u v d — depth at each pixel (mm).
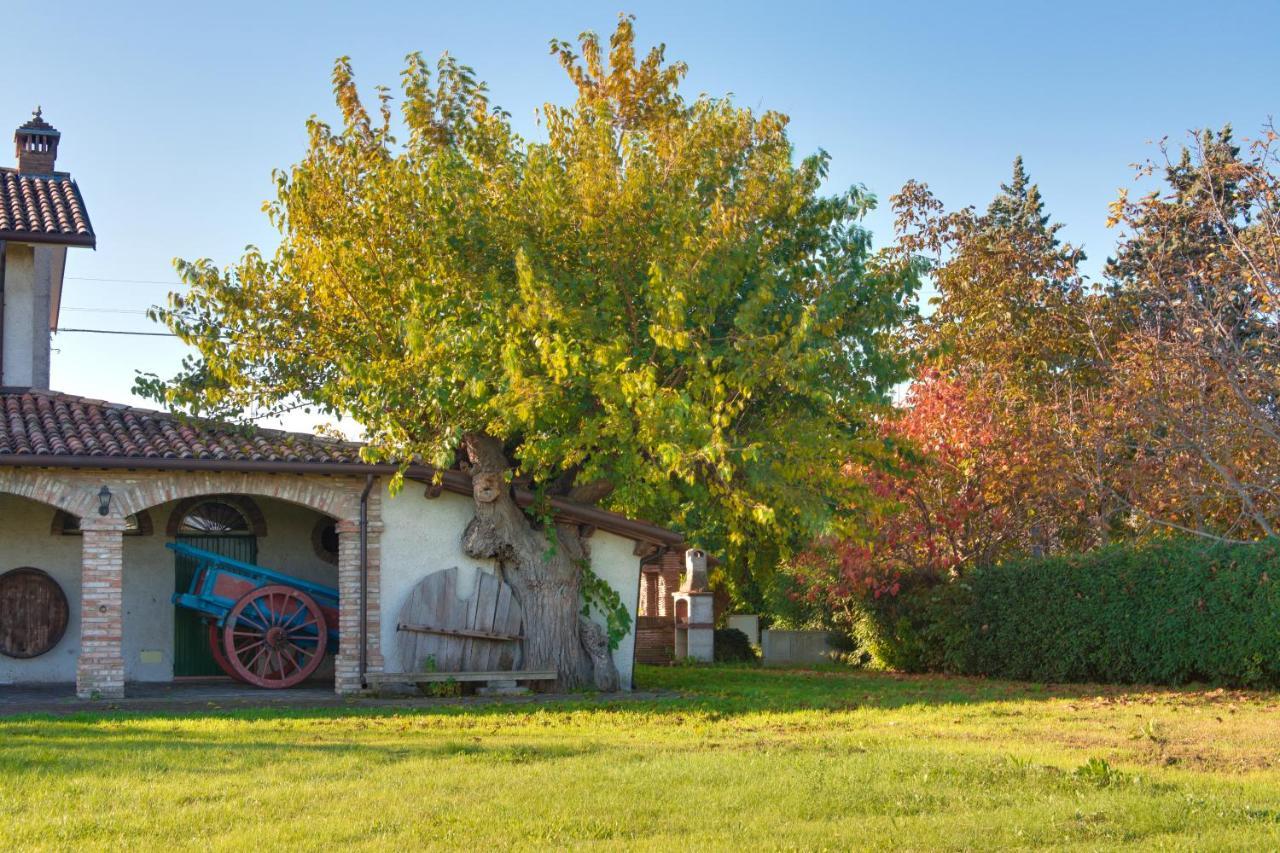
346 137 18969
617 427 16578
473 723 14461
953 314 28828
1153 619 19812
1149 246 28234
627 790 9164
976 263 28953
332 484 19234
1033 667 21531
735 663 29594
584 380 16766
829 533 18516
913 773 9789
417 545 19516
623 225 17188
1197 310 22703
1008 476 23594
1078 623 20750
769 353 16734
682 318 15922
